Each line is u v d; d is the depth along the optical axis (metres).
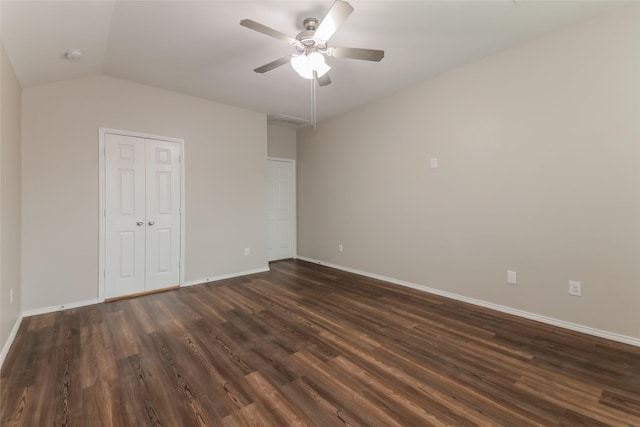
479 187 3.08
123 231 3.45
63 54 2.58
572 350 2.18
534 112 2.68
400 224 3.92
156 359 2.10
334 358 2.10
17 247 2.65
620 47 2.24
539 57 2.63
